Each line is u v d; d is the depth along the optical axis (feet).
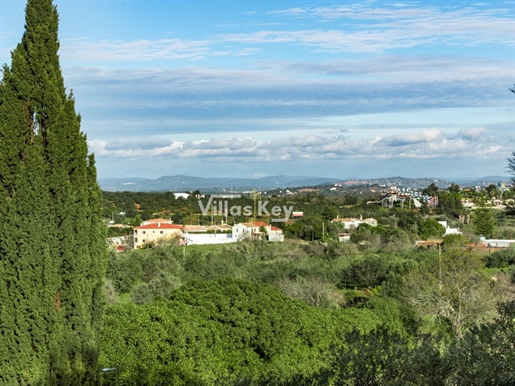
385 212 416.46
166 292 124.98
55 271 34.73
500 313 36.52
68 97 37.27
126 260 165.78
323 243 259.39
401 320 115.34
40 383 34.01
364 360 33.40
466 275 109.29
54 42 36.86
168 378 59.67
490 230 262.88
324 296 135.64
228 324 79.66
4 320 33.88
